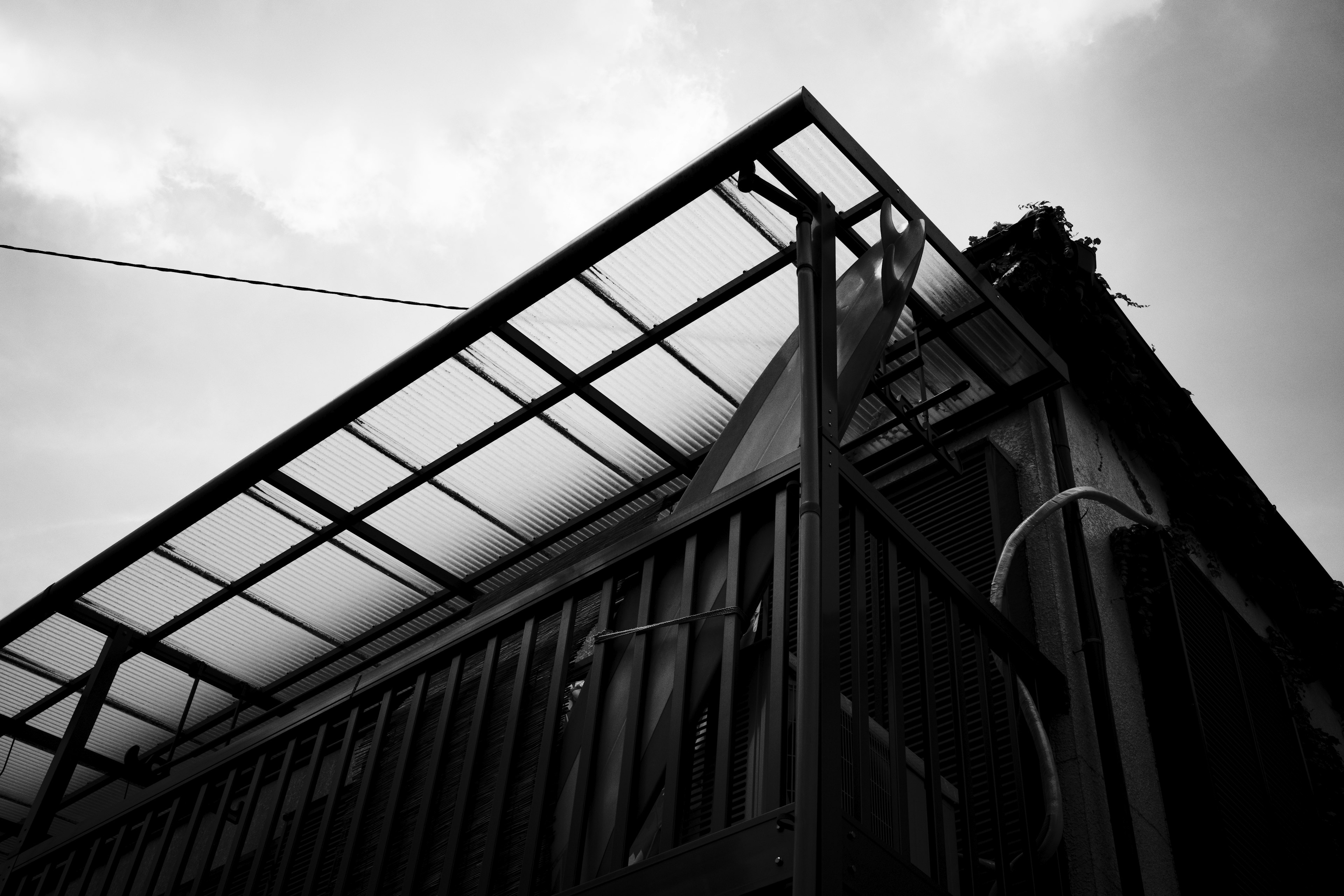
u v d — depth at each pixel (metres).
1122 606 4.99
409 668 4.41
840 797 2.76
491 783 3.82
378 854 3.90
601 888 2.98
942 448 4.52
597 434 5.22
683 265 4.48
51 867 5.36
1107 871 4.00
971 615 4.01
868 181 4.19
